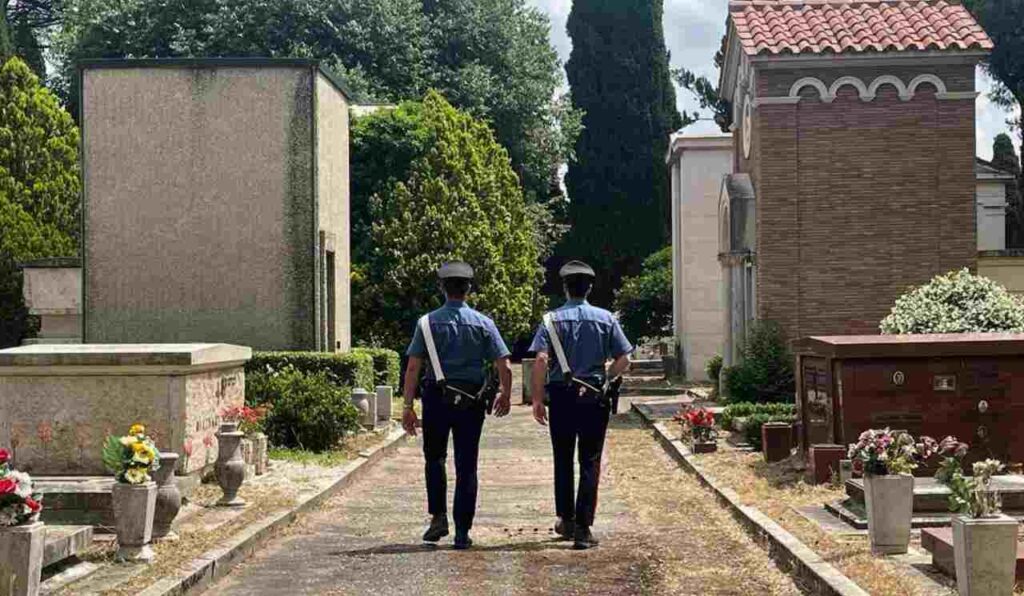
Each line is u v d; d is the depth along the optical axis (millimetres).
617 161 52656
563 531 11227
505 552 10531
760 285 22109
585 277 10828
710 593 8883
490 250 33188
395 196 33094
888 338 12961
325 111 24297
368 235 33406
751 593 8867
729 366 24219
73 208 32625
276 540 11352
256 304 23266
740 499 12461
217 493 13094
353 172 34219
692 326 36188
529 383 32125
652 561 10078
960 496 7613
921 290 18562
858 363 12664
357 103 39531
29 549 7547
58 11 51438
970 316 17797
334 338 24969
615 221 52719
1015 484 10805
